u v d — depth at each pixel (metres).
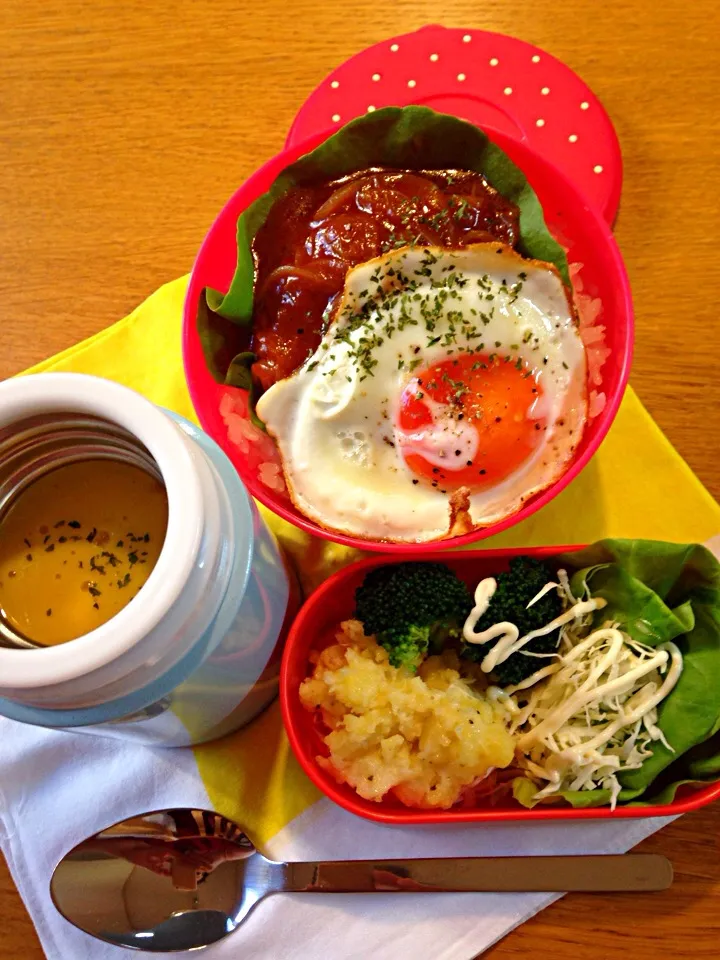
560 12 0.33
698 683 0.26
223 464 0.22
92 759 0.28
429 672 0.27
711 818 0.27
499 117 0.32
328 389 0.28
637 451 0.29
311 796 0.27
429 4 0.33
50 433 0.21
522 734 0.27
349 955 0.26
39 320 0.32
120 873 0.27
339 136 0.29
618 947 0.26
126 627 0.17
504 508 0.28
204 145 0.33
